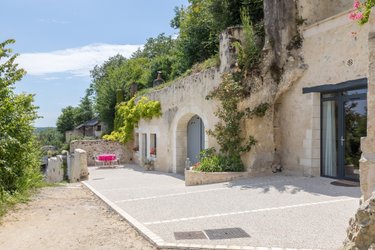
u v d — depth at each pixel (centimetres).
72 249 523
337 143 974
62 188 1218
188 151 1659
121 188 1162
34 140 1151
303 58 1056
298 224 572
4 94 979
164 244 504
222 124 1235
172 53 3022
